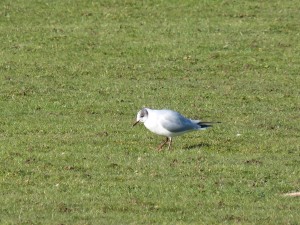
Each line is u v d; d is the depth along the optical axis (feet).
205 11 101.96
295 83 83.46
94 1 103.76
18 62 86.74
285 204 51.49
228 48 91.86
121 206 50.47
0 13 99.60
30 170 56.65
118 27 97.14
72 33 94.99
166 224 47.55
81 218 48.47
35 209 49.75
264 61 88.99
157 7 102.73
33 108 73.46
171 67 86.84
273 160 60.29
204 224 47.85
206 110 74.23
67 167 57.36
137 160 59.26
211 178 55.93
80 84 81.25
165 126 60.95
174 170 57.11
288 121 71.31
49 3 102.94
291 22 99.35
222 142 64.59
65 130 66.80
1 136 64.90
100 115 72.08
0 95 76.84
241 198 52.42
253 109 75.00
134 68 86.33
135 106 74.84
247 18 100.37
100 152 61.16
